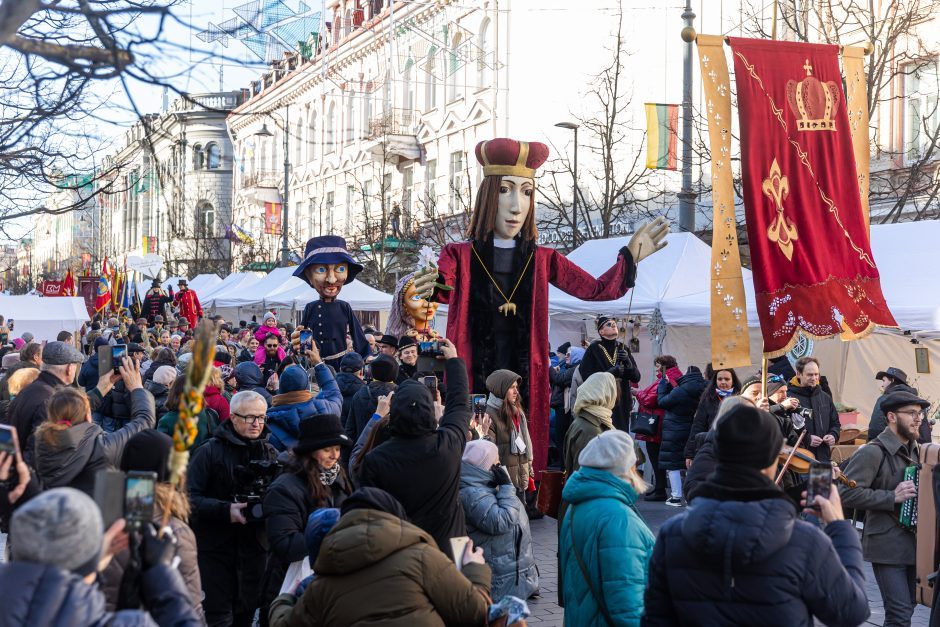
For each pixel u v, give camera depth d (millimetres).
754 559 2941
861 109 7801
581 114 27500
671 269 13500
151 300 23984
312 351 8320
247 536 5199
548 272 7836
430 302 7652
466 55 32125
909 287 11258
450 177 33750
